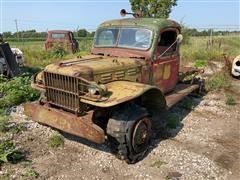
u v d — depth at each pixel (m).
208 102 8.10
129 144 4.73
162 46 6.24
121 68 5.25
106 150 5.27
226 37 23.84
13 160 4.80
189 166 4.93
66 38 17.72
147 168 4.84
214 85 9.34
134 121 4.75
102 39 6.34
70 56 14.69
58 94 4.92
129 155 4.84
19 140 5.43
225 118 7.15
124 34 6.10
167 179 4.57
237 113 7.50
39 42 25.11
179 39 6.27
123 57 5.88
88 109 4.85
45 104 5.26
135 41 6.00
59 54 15.98
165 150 5.38
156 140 5.75
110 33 6.25
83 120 4.59
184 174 4.71
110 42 6.22
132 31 6.05
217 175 4.76
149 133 5.18
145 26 5.97
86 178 4.50
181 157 5.18
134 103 5.18
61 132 5.74
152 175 4.66
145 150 5.15
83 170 4.70
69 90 4.74
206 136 6.11
